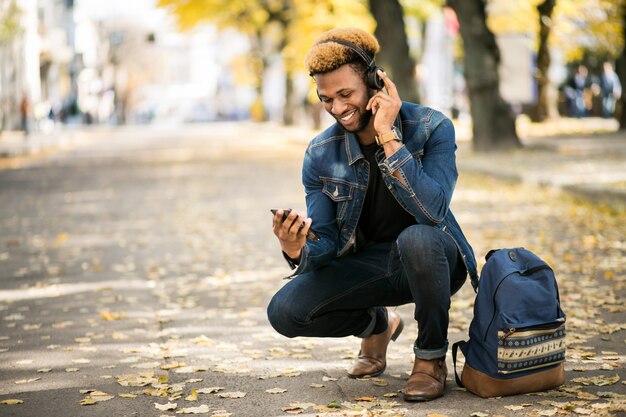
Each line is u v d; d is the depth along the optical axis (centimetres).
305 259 413
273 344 553
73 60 7794
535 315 405
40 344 568
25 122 4034
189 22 3644
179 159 2808
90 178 2089
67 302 710
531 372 411
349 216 427
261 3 4119
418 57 4356
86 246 1030
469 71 2236
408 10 3481
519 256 417
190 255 946
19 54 4847
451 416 392
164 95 12262
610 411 389
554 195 1395
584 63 4144
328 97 402
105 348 553
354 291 433
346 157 424
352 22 3106
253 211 1349
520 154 2080
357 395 435
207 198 1561
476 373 416
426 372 421
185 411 413
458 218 1184
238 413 411
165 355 527
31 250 1012
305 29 3152
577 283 721
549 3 3231
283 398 434
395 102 396
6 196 1692
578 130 3030
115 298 719
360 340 555
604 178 1434
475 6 2225
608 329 558
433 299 410
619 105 2931
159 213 1347
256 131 5131
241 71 6512
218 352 535
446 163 415
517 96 3875
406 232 409
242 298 713
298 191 1656
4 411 423
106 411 420
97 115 7650
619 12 2836
